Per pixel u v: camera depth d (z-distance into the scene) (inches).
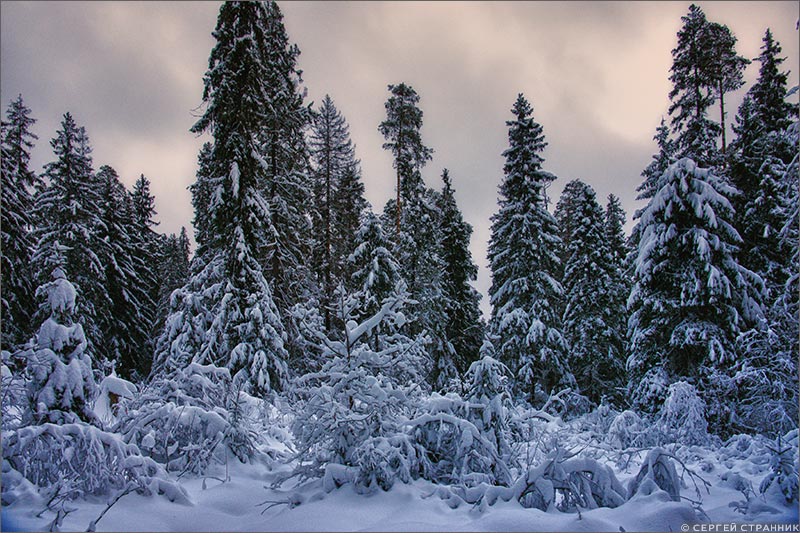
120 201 1206.9
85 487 229.6
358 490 228.7
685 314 517.7
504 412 283.9
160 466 257.4
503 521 187.0
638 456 360.2
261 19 601.6
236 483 270.7
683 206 508.1
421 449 252.5
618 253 1115.9
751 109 703.1
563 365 795.4
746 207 645.9
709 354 461.1
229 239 569.0
